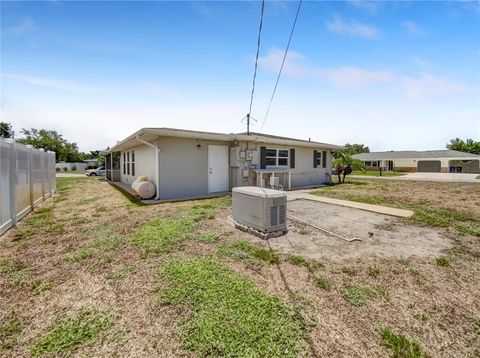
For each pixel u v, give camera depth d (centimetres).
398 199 847
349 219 554
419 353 162
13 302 221
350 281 261
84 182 1642
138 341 172
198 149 948
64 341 172
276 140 1084
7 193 463
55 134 4912
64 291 240
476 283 259
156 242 380
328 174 1536
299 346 167
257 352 161
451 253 344
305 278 269
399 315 203
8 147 470
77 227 475
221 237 412
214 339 172
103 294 234
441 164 3359
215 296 226
